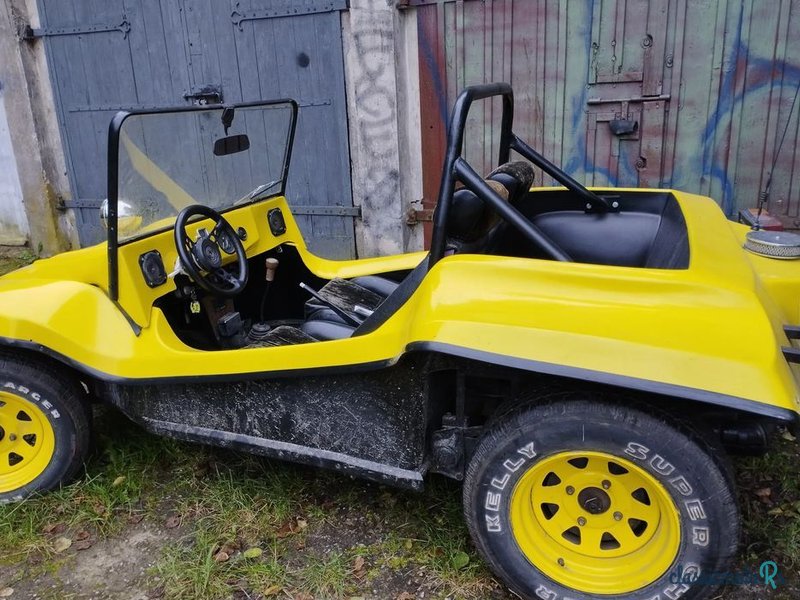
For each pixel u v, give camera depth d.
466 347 1.74
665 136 4.19
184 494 2.53
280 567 2.15
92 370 2.29
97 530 2.37
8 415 2.44
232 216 2.76
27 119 5.69
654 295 1.71
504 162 2.76
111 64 5.39
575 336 1.69
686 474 1.66
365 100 4.68
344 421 2.12
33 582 2.15
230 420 2.30
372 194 4.89
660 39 4.04
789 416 1.51
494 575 2.08
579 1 4.13
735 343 1.61
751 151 4.05
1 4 5.38
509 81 4.44
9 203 6.14
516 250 2.62
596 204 2.66
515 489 1.83
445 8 4.44
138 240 2.35
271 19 4.84
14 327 2.28
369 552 2.20
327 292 2.80
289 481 2.55
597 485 1.83
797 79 3.84
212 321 2.67
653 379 1.60
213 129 2.57
